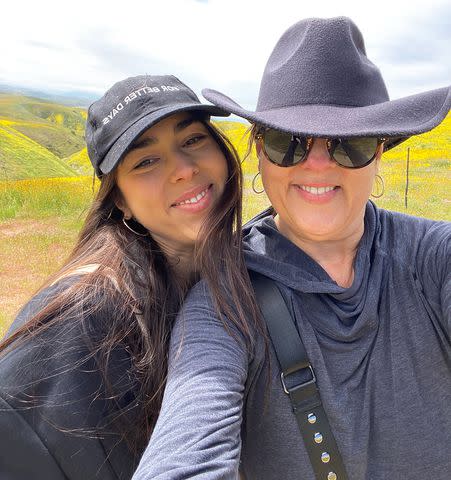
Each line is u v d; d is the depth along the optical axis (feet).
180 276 1.91
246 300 1.43
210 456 1.10
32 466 1.44
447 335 1.45
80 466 1.48
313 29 1.41
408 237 1.53
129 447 1.53
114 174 1.77
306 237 1.52
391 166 22.97
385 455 1.44
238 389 1.30
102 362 1.47
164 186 1.74
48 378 1.44
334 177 1.42
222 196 1.81
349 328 1.41
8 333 1.52
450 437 1.46
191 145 1.78
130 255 1.68
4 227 12.10
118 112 1.69
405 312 1.45
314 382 1.39
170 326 1.61
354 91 1.40
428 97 1.33
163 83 1.78
